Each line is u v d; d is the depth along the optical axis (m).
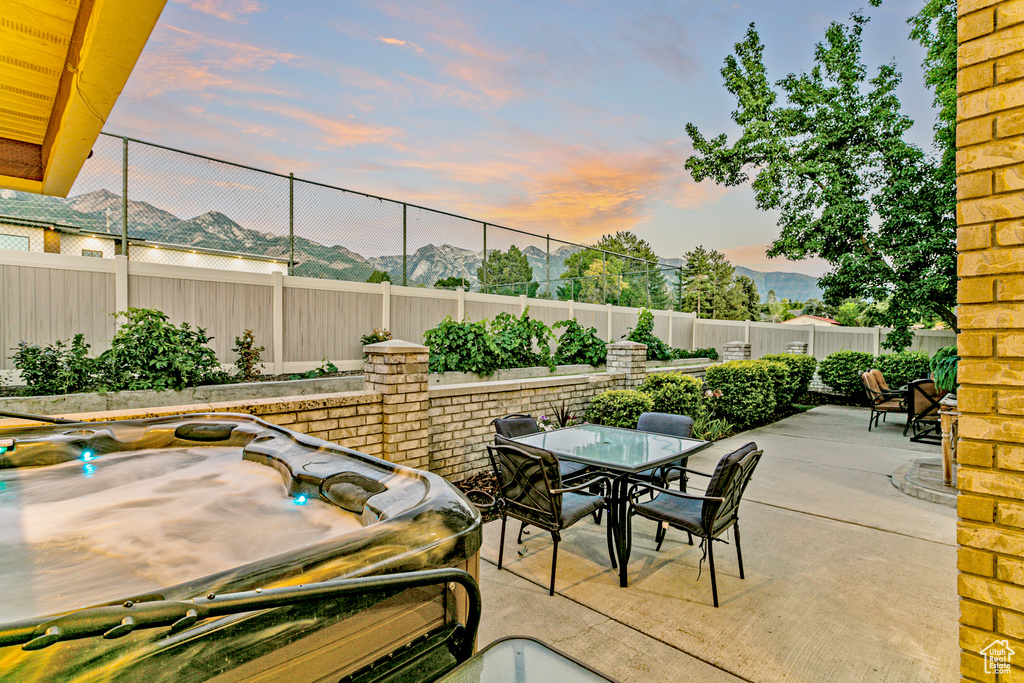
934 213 9.11
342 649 1.03
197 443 2.69
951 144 8.41
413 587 1.07
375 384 4.16
